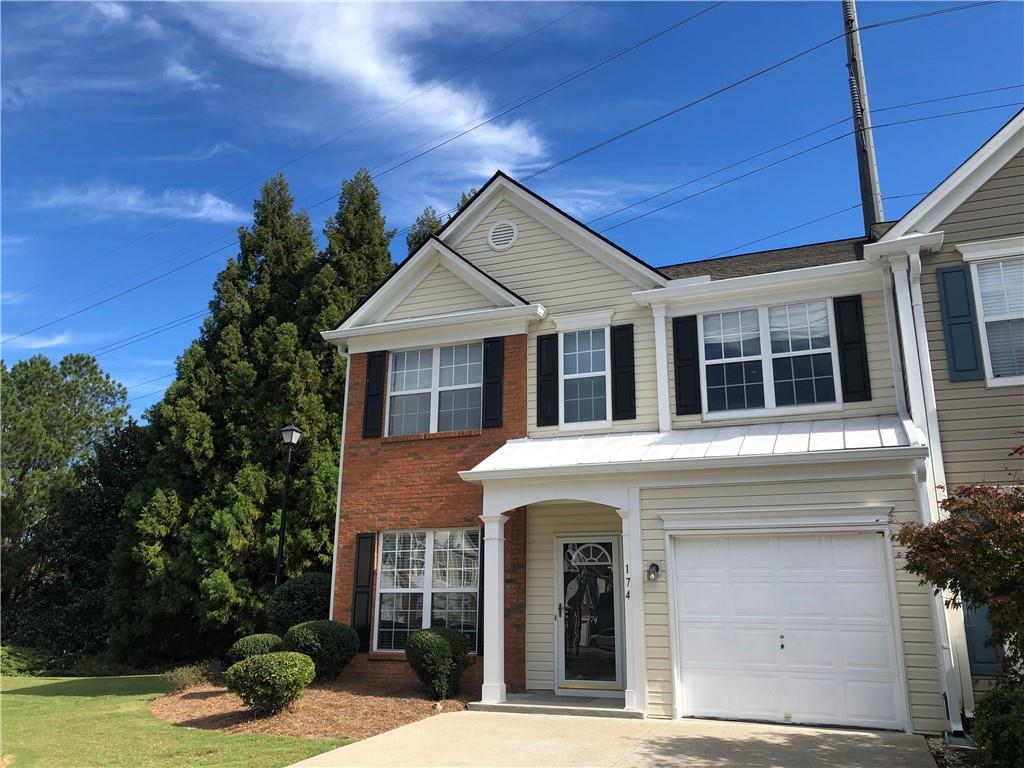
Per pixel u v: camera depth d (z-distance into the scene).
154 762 8.65
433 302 16.42
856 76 19.70
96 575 27.89
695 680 11.16
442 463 15.16
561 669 13.42
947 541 8.47
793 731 10.02
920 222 12.35
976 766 8.10
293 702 11.41
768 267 14.59
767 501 11.28
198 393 23.80
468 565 14.52
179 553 22.16
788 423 12.88
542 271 15.74
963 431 11.35
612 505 12.16
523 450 13.99
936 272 12.10
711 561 11.51
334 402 24.36
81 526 28.16
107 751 9.30
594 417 14.52
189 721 11.22
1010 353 11.49
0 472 31.33
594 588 13.66
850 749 8.91
